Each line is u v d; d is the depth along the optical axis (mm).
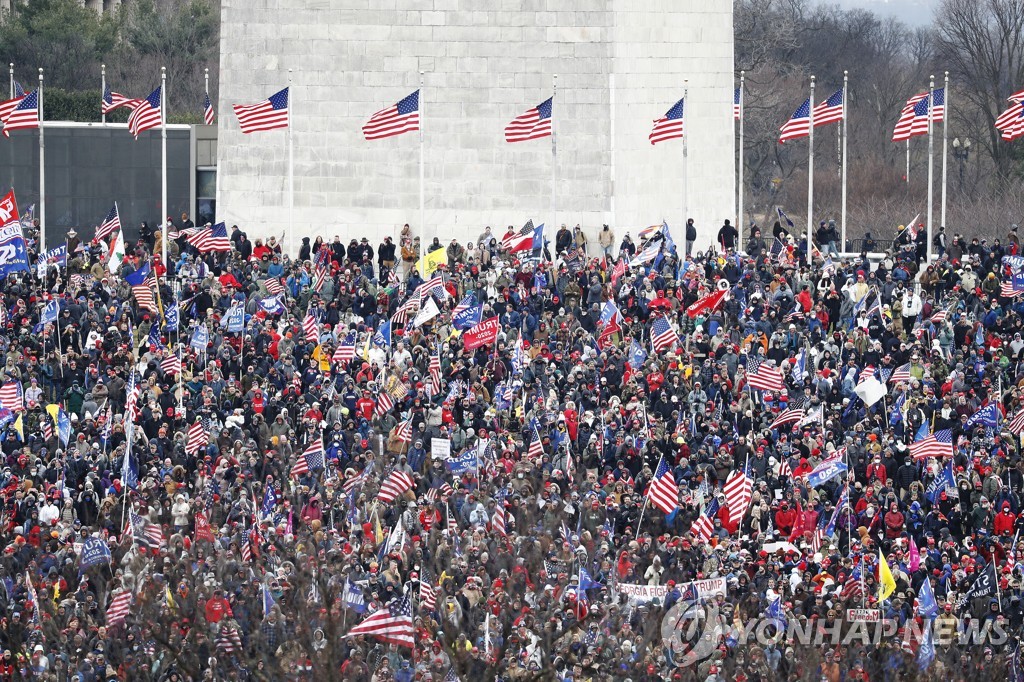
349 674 132000
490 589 142375
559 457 180125
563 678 134000
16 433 188250
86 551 148375
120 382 195875
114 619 135750
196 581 138750
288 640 134375
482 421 194375
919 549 168250
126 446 177750
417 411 190375
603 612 139125
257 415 191125
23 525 162875
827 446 187750
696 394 198375
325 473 175750
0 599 144000
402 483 169500
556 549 150125
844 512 174500
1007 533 173000
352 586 139875
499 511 161375
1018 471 185500
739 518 168125
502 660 133750
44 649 135500
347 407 194125
